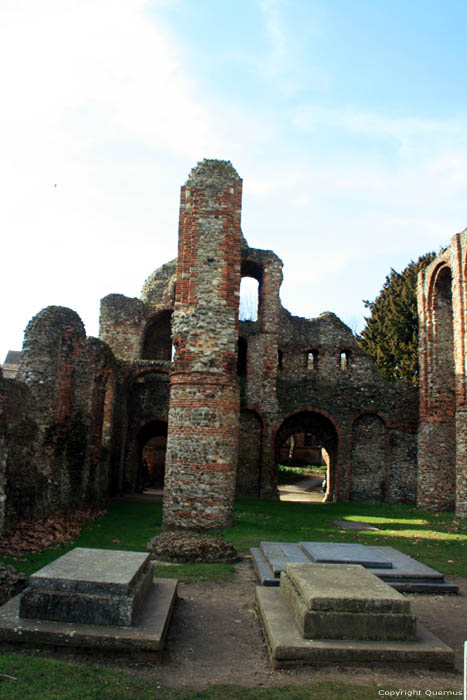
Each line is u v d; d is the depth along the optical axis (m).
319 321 29.36
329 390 27.89
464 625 6.99
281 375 28.61
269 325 27.00
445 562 11.02
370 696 4.68
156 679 5.00
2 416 11.40
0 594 6.55
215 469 14.60
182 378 15.09
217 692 4.76
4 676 4.68
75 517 15.37
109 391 22.19
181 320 15.41
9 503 11.98
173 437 14.98
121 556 6.89
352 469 27.23
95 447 18.81
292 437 47.16
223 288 15.48
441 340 23.52
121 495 23.80
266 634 6.09
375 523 17.53
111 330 28.03
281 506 21.58
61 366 16.14
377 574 8.60
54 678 4.71
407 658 5.28
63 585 5.75
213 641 6.12
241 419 26.56
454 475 22.47
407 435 27.17
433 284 23.59
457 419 19.39
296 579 6.38
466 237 19.78
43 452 14.63
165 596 6.73
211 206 15.88
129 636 5.35
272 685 4.91
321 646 5.30
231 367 15.26
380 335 39.81
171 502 14.62
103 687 4.67
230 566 9.86
